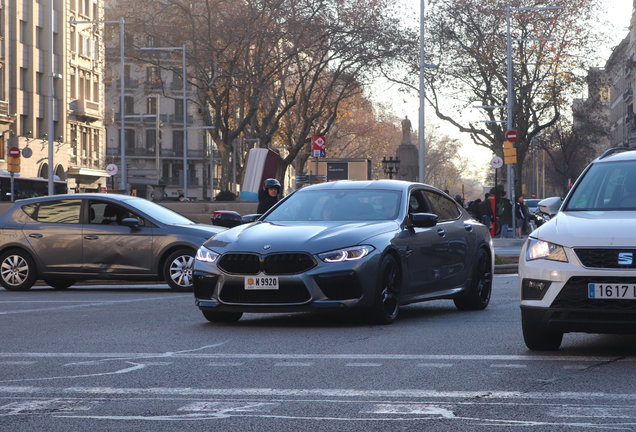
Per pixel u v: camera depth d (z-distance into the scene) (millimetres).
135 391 6957
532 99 55438
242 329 10812
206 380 7410
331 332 10453
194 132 114188
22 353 8953
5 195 59562
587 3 53469
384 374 7605
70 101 77875
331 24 50656
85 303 14344
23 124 71312
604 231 8203
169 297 15406
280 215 12125
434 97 56219
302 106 57500
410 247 11633
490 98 55312
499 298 15023
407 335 10094
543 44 54062
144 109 111750
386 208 11969
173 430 5684
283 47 51219
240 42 47875
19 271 17281
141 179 106438
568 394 6672
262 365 8133
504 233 42094
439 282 12320
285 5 49469
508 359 8320
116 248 16812
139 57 55312
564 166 83000
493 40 54156
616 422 5762
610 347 9148
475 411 6141
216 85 52312
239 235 11164
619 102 111188
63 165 76000
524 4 54250
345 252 10656
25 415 6145
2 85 68062
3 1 67875
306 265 10570
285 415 6074
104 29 56438
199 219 30250
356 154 101312
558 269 8156
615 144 115188
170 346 9375
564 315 8164
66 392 6941
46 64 73625
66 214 17281
